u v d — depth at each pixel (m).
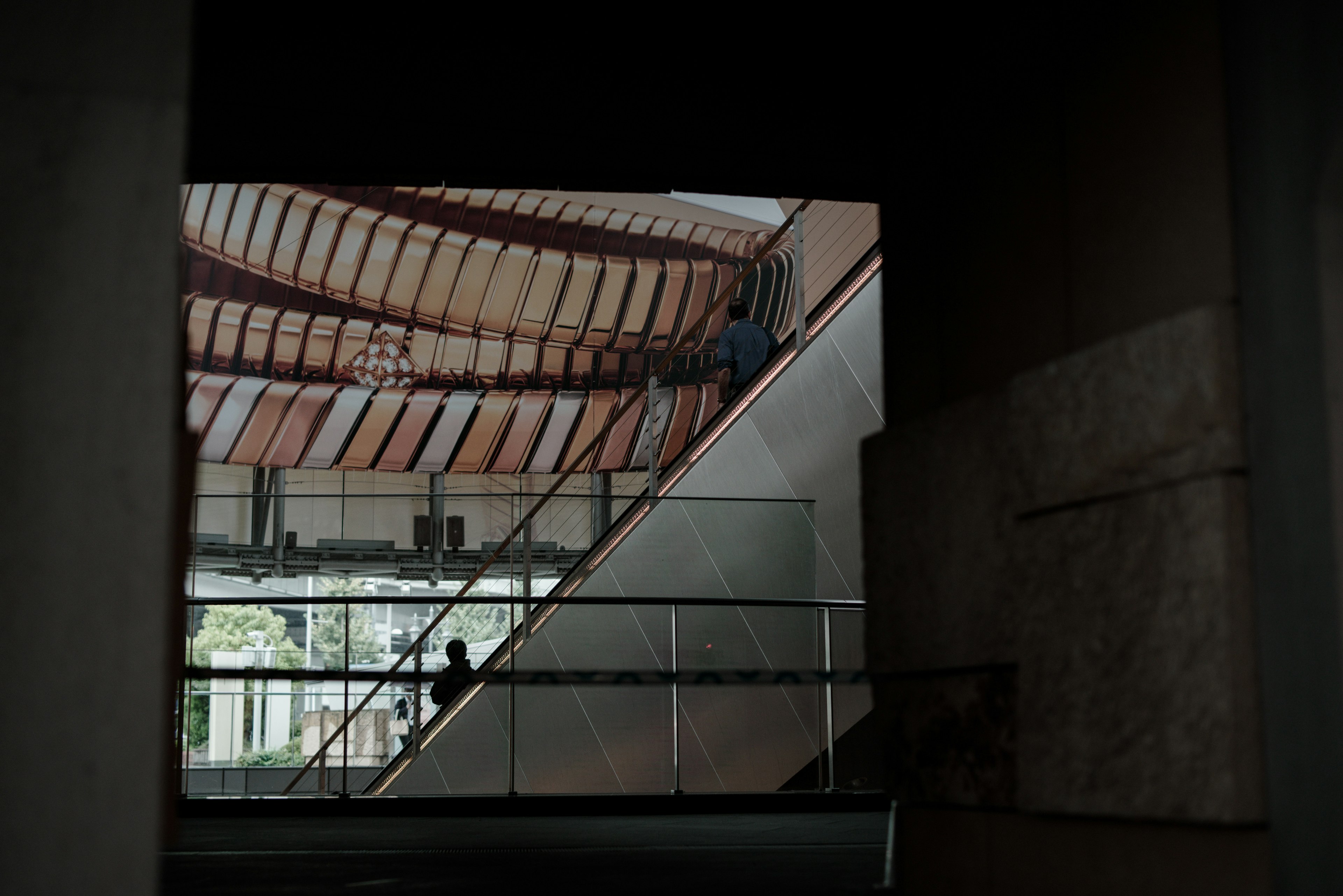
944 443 2.42
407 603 7.00
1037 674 2.07
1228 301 1.75
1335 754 1.70
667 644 7.02
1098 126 2.07
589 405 16.23
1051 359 2.18
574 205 16.44
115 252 1.64
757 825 5.20
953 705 2.35
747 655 6.94
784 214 16.58
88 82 1.66
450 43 3.09
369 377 15.90
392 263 16.05
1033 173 2.26
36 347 1.61
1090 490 1.97
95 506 1.60
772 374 8.11
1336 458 1.78
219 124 3.55
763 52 3.09
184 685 6.52
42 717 1.55
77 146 1.65
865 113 3.34
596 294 16.36
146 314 1.64
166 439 1.63
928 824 2.45
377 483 16.47
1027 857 2.11
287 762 6.60
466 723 6.78
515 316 16.23
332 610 6.90
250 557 12.75
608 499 8.27
